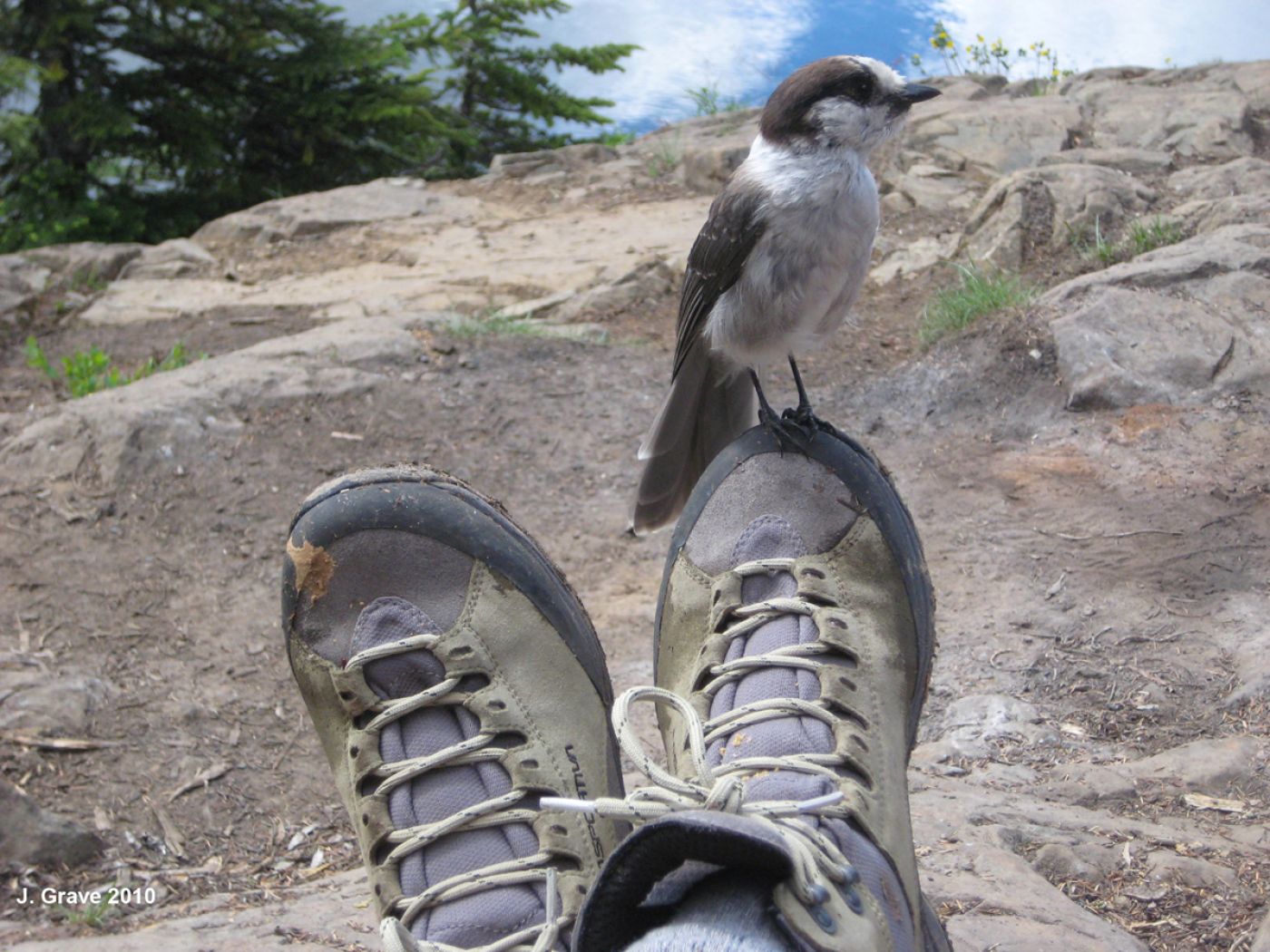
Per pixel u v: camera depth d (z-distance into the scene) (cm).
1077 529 117
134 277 229
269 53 445
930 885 76
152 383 150
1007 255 170
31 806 92
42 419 141
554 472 140
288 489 136
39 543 126
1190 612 105
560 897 63
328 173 477
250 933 77
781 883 50
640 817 54
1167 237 163
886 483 74
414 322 175
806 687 67
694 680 70
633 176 272
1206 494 119
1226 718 94
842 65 84
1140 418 129
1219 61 252
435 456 142
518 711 69
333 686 70
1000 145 214
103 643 114
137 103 441
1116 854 80
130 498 133
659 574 124
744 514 74
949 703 98
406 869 65
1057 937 71
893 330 163
